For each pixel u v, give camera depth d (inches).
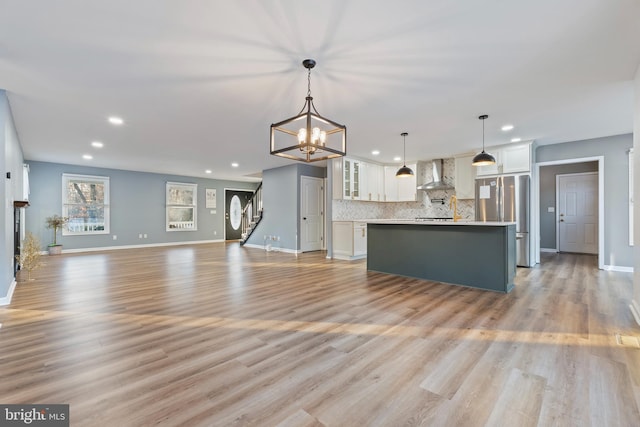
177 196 386.9
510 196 216.8
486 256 154.0
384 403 63.2
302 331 101.0
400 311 120.8
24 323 107.7
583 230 287.0
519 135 195.5
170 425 56.6
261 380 71.7
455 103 140.4
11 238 152.9
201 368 77.1
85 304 130.3
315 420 58.1
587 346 88.7
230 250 328.2
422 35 88.4
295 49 95.3
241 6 75.6
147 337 96.0
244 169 344.5
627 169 193.2
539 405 62.4
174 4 74.6
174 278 183.0
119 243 339.6
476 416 59.3
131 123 168.4
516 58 101.0
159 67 106.2
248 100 136.0
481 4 75.2
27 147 225.9
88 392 66.7
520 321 109.0
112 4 74.1
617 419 58.0
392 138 203.0
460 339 94.2
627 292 147.2
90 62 102.4
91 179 320.5
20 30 84.1
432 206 288.2
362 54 98.5
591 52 97.3
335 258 265.9
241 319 112.4
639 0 73.3
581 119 163.8
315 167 328.2
